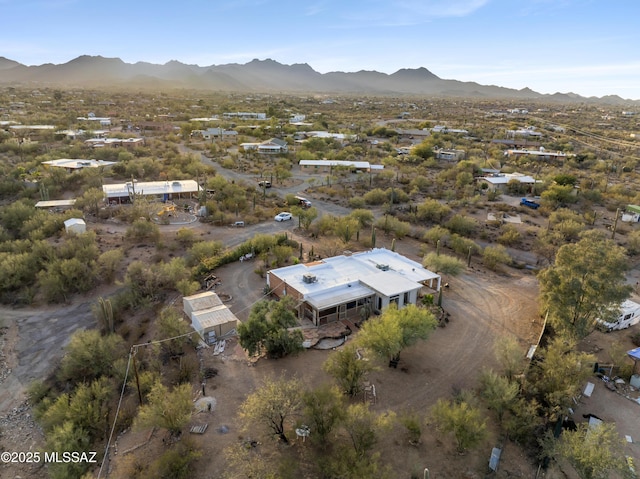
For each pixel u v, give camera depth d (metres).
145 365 35.19
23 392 34.53
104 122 176.62
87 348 34.97
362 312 41.94
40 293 48.25
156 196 81.62
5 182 82.44
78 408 29.41
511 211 80.44
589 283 34.03
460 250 60.91
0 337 41.25
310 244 62.47
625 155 145.00
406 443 27.55
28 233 60.81
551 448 25.91
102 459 27.28
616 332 41.09
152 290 46.62
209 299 42.97
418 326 34.78
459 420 26.33
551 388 30.52
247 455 26.16
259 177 104.19
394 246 57.56
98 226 67.00
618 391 32.91
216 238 64.44
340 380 31.38
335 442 27.34
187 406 28.12
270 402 26.88
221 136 154.00
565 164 123.00
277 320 35.78
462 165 111.25
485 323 42.38
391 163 118.31
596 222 74.06
